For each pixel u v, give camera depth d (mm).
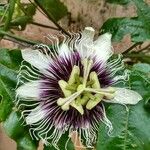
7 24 149
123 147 128
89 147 132
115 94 131
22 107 130
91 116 132
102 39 135
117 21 148
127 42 179
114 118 131
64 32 162
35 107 131
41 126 130
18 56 134
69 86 131
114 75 135
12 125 129
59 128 131
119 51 181
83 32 134
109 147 128
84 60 130
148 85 134
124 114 131
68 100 128
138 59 154
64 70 133
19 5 172
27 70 133
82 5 188
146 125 130
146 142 128
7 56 134
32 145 130
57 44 135
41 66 132
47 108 131
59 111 132
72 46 135
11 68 133
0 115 128
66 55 134
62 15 177
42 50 136
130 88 134
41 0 170
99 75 133
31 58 131
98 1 185
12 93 131
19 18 170
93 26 187
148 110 131
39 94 131
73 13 190
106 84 134
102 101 132
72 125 132
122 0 150
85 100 130
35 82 131
